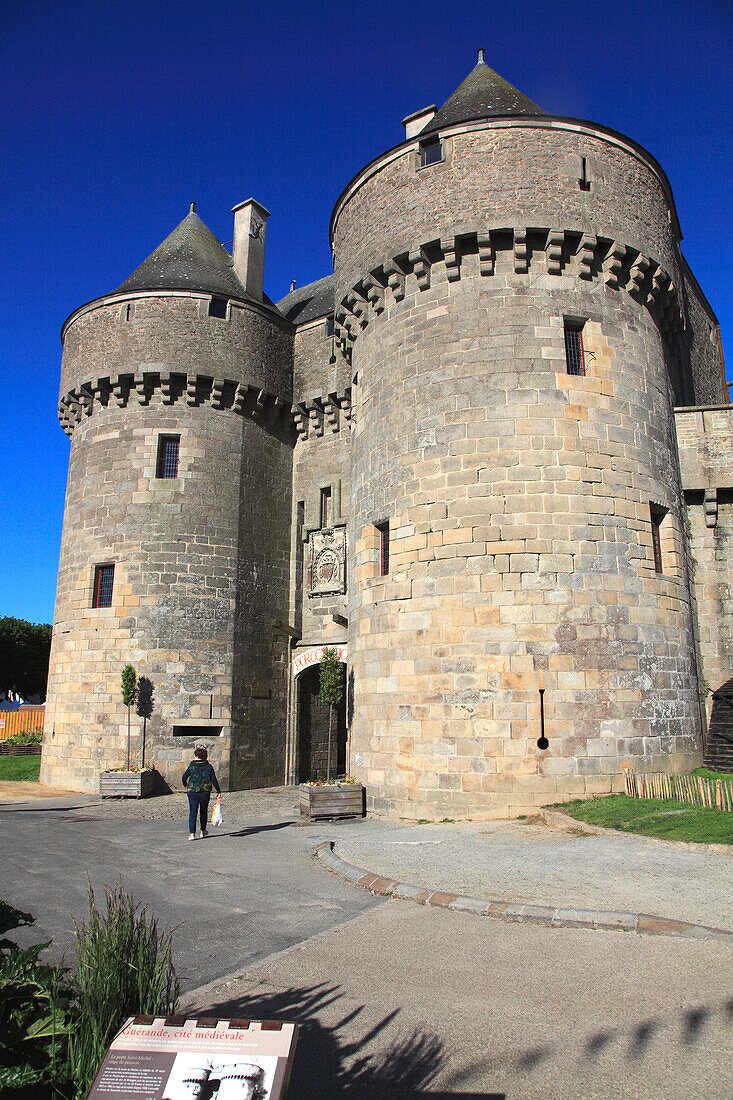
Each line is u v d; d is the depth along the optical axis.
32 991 4.01
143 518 21.48
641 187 16.30
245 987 5.77
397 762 14.50
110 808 17.34
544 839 10.94
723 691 16.67
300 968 6.18
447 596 14.33
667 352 17.73
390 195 16.58
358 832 12.80
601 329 15.38
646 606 14.52
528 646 13.67
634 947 6.40
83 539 22.12
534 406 14.63
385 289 16.84
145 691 20.50
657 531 15.83
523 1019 5.09
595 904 7.43
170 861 10.81
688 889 7.82
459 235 15.30
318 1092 4.21
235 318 22.98
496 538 14.17
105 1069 3.13
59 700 21.80
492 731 13.49
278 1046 3.12
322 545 23.23
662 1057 4.53
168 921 7.60
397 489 15.61
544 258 15.41
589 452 14.62
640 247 15.81
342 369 23.22
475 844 10.88
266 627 22.70
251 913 7.88
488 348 15.02
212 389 22.48
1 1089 3.38
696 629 17.33
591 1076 4.34
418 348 15.81
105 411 22.62
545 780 13.18
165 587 21.12
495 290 15.27
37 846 12.14
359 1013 5.25
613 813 11.73
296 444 24.61
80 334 23.23
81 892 8.95
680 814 11.23
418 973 5.98
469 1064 4.51
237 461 22.66
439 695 14.07
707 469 17.64
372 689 15.43
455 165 15.72
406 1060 4.58
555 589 13.89
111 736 20.45
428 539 14.82
